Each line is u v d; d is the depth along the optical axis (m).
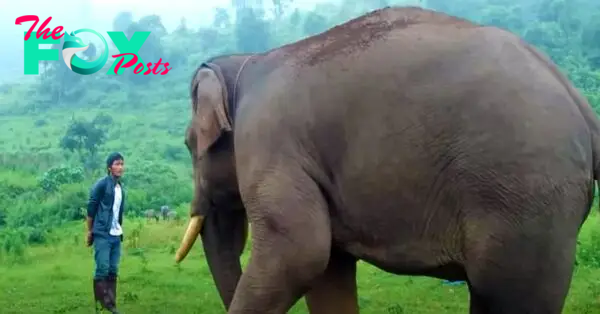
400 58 3.68
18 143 42.91
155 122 45.97
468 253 3.50
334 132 3.75
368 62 3.74
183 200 24.17
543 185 3.32
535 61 3.57
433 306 7.43
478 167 3.41
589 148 3.49
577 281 8.80
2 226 18.22
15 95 63.78
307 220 3.77
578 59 43.84
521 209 3.35
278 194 3.79
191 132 4.68
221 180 4.54
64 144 33.56
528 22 54.50
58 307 7.82
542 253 3.35
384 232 3.75
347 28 3.99
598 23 46.91
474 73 3.51
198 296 8.23
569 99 3.49
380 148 3.64
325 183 3.80
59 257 12.53
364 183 3.70
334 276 4.54
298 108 3.83
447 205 3.54
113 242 7.07
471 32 3.69
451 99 3.50
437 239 3.61
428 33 3.74
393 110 3.61
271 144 3.85
